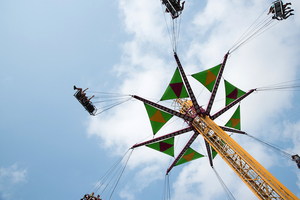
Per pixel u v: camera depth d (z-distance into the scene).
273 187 10.51
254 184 11.70
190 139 18.75
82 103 16.03
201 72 18.00
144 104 17.89
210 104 17.19
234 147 13.35
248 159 12.30
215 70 18.16
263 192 11.08
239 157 12.98
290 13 10.98
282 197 10.02
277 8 11.10
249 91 18.39
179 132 18.02
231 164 13.49
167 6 11.77
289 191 9.98
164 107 17.34
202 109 18.03
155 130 19.39
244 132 19.34
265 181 10.93
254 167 11.77
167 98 18.38
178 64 16.25
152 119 18.64
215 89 17.19
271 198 10.62
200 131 16.72
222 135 14.48
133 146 18.09
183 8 11.49
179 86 17.77
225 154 14.17
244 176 12.42
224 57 17.80
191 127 18.17
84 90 16.16
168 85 17.70
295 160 12.66
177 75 17.17
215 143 15.48
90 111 16.44
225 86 18.95
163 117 18.55
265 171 11.29
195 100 16.89
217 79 17.28
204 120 16.47
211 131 15.89
